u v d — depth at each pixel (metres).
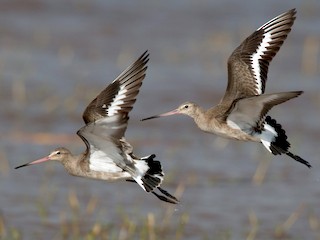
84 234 15.92
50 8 29.89
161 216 16.75
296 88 24.17
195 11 30.44
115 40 27.73
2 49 26.41
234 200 17.59
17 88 23.25
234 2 31.44
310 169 19.25
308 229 16.44
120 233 15.89
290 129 21.58
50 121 21.55
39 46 26.84
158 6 30.81
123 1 30.86
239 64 13.89
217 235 16.06
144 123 21.55
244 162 19.59
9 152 19.56
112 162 12.77
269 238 16.06
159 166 12.78
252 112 13.08
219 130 13.79
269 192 18.02
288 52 27.06
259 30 13.99
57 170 18.89
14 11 29.42
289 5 31.30
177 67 25.36
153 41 27.86
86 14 29.59
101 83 24.11
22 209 16.83
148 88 23.42
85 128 12.07
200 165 19.30
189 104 14.18
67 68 25.12
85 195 17.61
